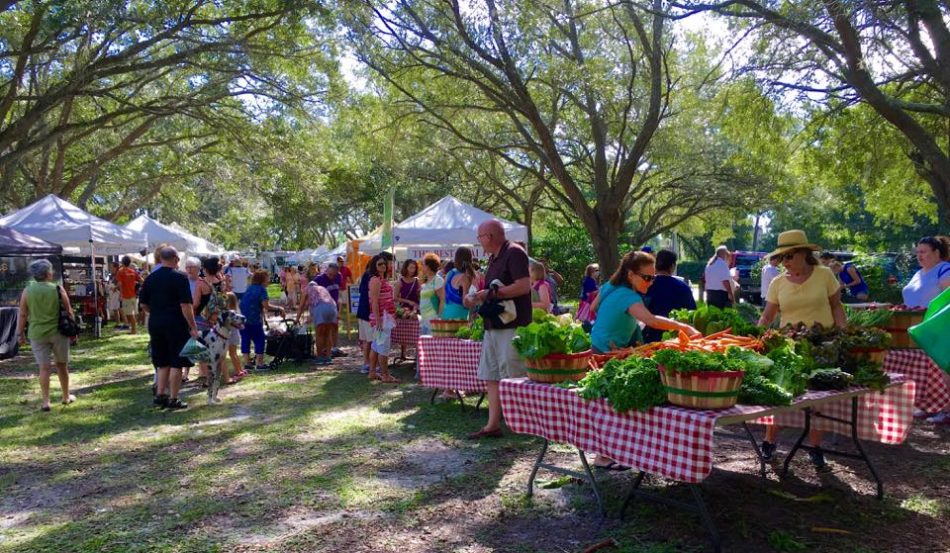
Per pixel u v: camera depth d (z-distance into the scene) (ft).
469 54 53.93
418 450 19.10
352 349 43.19
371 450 19.20
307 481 16.55
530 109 54.03
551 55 54.29
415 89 64.54
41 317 25.22
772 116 49.70
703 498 14.64
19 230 45.75
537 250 91.45
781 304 17.15
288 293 79.25
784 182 83.05
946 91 36.14
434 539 13.00
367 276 32.22
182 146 91.61
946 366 9.79
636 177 107.34
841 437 19.52
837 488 15.30
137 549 12.77
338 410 24.64
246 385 30.19
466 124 79.77
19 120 53.26
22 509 15.12
